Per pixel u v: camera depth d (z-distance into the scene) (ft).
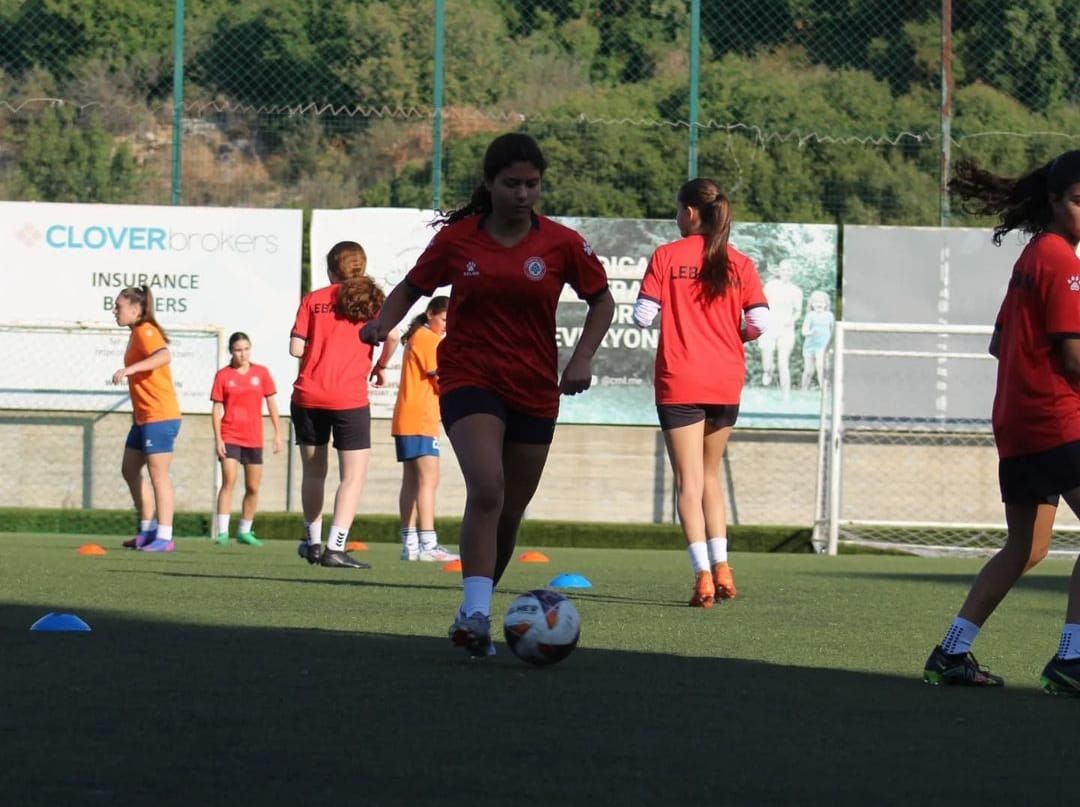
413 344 117.60
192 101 203.72
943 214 177.17
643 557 133.59
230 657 53.31
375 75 201.26
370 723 40.24
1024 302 49.65
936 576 111.34
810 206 187.01
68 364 165.27
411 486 118.32
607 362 164.45
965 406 164.04
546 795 31.78
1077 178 49.08
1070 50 200.44
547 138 187.83
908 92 199.82
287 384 164.25
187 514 161.07
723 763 35.86
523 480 55.47
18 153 205.36
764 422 165.17
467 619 53.21
